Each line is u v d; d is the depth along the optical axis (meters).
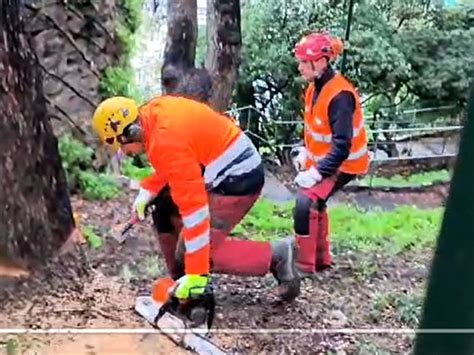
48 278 2.89
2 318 2.63
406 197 6.45
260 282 3.55
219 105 4.95
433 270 0.94
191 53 4.78
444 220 0.92
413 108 8.66
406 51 8.45
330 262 3.66
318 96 3.18
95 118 2.64
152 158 2.61
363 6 8.45
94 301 2.88
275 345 2.88
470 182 0.89
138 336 2.63
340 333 3.03
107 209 4.60
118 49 5.70
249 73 8.30
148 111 2.64
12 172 2.81
